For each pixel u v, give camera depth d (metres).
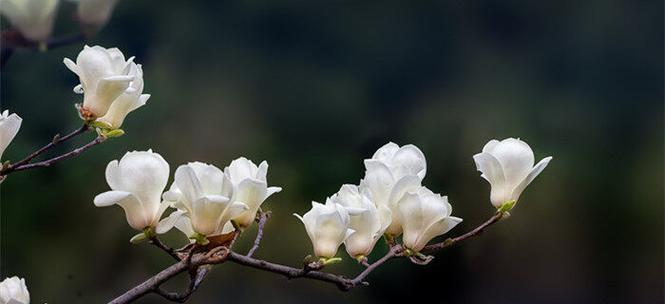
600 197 12.32
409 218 4.27
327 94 12.05
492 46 12.63
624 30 12.61
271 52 11.99
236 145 11.54
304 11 12.09
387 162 4.36
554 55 12.62
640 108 12.59
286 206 11.46
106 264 10.29
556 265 12.12
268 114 11.88
